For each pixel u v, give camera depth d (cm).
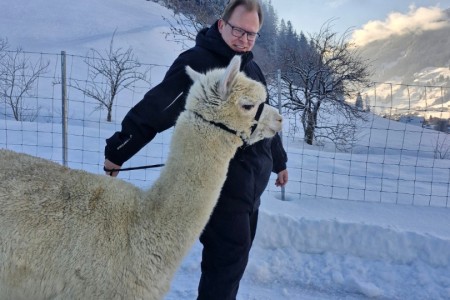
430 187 714
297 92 1980
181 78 276
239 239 292
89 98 2755
